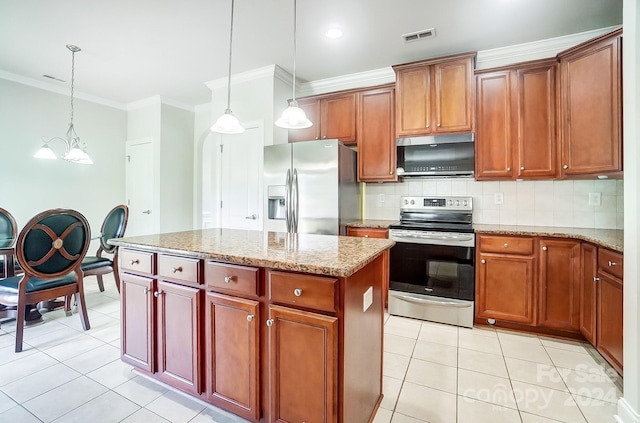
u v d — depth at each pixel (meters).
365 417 1.49
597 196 2.80
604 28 2.63
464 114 2.90
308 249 1.57
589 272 2.23
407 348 2.37
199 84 4.06
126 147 4.95
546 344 2.41
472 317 2.72
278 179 3.33
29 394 1.78
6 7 2.42
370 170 3.37
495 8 2.37
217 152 3.93
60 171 4.21
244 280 1.42
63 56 3.27
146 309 1.77
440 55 3.16
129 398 1.76
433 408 1.69
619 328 1.83
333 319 1.22
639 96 1.50
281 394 1.34
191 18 2.56
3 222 3.00
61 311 3.05
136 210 4.84
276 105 3.58
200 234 2.21
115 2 2.36
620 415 1.57
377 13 2.46
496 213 3.15
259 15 2.51
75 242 2.54
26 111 3.88
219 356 1.52
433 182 3.42
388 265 3.07
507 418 1.61
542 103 2.69
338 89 3.82
